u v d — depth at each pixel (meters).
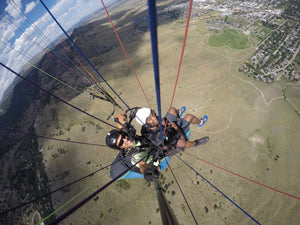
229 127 71.81
